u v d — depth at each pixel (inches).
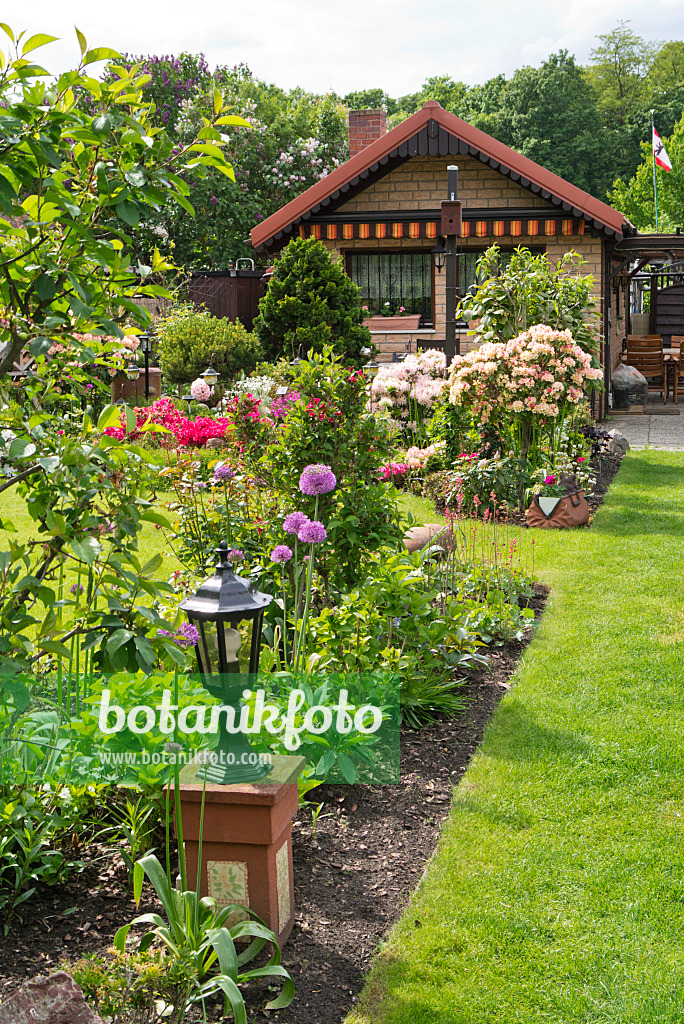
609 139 2101.4
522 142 2107.5
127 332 139.9
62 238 128.1
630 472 470.3
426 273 707.4
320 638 189.2
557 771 171.5
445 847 147.1
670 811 157.1
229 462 236.4
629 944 123.8
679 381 826.2
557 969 119.5
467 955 122.3
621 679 212.4
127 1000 102.6
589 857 143.9
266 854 119.0
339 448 217.2
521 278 461.1
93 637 122.2
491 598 253.0
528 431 419.8
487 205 671.1
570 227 639.8
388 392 456.4
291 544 213.9
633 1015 111.1
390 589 205.8
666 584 282.0
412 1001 113.8
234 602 122.0
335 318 604.4
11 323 130.3
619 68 2573.8
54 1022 92.3
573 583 288.5
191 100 1071.0
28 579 126.3
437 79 2618.1
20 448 119.6
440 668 213.0
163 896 112.3
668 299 932.6
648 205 1366.9
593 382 414.0
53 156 114.0
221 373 629.9
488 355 402.0
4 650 123.2
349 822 155.7
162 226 935.0
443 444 418.9
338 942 125.2
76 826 141.0
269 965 114.0
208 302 826.8
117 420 130.2
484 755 178.2
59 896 131.9
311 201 662.5
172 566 270.4
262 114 1159.0
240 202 1035.9
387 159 650.8
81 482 126.4
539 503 361.7
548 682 213.0
